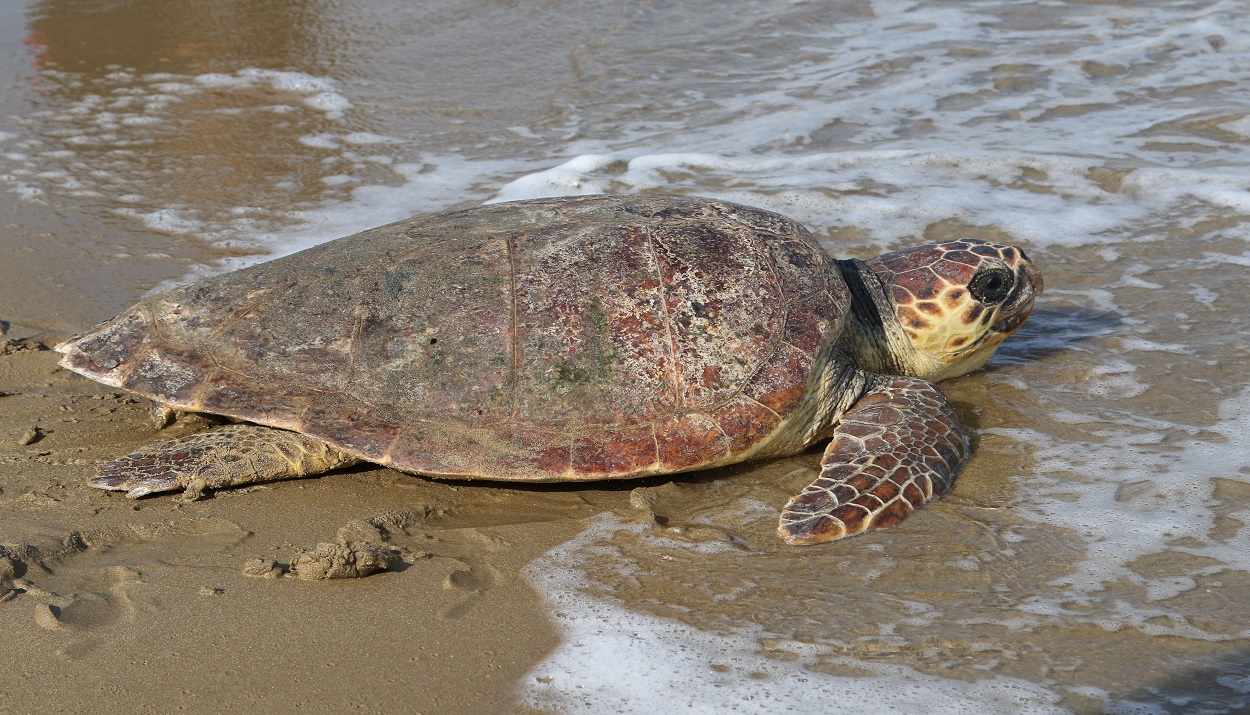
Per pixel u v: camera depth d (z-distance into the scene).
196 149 8.87
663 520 4.01
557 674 3.02
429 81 10.87
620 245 4.35
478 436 4.01
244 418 4.12
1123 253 6.62
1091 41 11.23
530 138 9.28
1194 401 4.82
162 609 3.28
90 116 9.61
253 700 2.86
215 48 11.82
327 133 9.37
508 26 12.57
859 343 4.98
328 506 4.06
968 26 11.98
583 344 4.11
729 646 3.16
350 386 4.12
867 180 7.95
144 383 4.25
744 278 4.36
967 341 5.13
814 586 3.50
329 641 3.15
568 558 3.71
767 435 4.21
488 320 4.15
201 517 3.92
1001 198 7.56
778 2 13.11
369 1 13.66
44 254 6.64
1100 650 3.08
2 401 4.88
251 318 4.36
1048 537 3.76
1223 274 6.20
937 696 2.89
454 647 3.14
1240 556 3.57
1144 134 8.65
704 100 10.13
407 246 4.52
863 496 3.91
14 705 2.80
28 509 3.90
